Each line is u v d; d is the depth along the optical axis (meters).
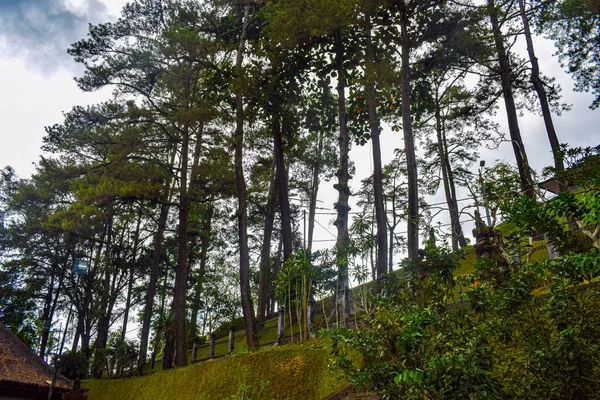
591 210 6.14
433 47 21.67
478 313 6.91
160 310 32.41
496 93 23.16
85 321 29.98
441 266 8.09
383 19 18.98
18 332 29.94
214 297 32.94
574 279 5.38
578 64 20.31
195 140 24.33
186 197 22.94
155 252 24.97
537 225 6.49
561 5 20.00
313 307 15.68
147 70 23.00
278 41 19.03
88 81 23.05
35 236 27.77
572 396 5.04
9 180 30.55
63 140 24.69
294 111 23.31
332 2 17.42
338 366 6.88
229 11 24.11
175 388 16.50
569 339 5.22
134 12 24.45
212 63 21.94
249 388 13.23
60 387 15.98
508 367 6.70
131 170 21.77
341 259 13.21
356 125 22.55
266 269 25.97
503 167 11.55
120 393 19.39
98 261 29.09
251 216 29.33
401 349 6.24
